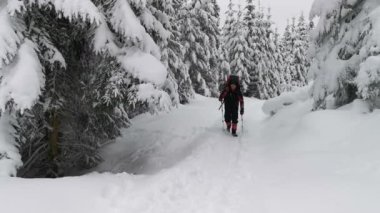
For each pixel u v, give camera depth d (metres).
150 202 5.52
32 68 7.04
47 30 8.32
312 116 8.66
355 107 8.24
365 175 5.69
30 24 7.72
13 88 6.74
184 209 5.23
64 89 9.07
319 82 9.41
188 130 12.00
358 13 9.11
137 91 8.20
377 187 5.12
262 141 9.84
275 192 5.54
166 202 5.53
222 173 7.11
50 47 7.93
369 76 7.59
